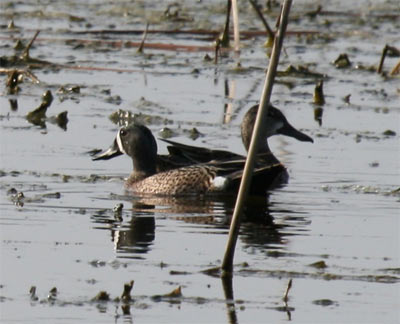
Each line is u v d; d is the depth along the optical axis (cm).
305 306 1100
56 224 1389
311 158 1812
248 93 2352
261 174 1580
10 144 1838
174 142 1766
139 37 2967
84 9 3338
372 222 1428
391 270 1212
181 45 2852
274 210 1497
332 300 1117
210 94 2327
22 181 1609
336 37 3020
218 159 1730
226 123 2081
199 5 3403
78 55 2708
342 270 1209
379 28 3155
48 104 2150
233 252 1195
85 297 1116
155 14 3253
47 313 1072
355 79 2517
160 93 2317
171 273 1193
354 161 1784
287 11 1109
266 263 1232
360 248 1301
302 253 1274
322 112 2175
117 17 3219
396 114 2161
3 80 2416
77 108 2153
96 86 2348
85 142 1873
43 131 1945
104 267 1212
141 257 1251
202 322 1058
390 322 1060
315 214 1473
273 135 1973
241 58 2730
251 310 1088
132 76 2491
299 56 2769
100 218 1431
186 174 1627
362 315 1078
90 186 1616
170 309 1088
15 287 1144
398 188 1595
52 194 1543
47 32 2967
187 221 1432
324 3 3481
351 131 2008
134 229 1378
